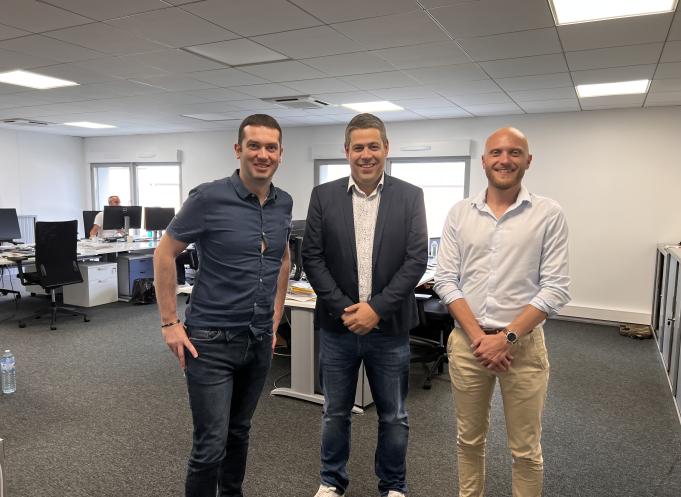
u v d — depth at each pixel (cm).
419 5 267
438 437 266
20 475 221
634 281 548
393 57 366
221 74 425
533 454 164
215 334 156
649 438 268
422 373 371
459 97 502
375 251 175
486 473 229
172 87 479
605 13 276
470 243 167
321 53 359
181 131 806
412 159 667
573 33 308
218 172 800
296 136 734
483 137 616
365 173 170
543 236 159
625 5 265
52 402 304
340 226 178
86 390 325
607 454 250
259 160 152
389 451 185
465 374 169
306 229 186
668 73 396
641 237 542
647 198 538
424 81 438
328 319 183
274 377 355
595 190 558
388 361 180
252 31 312
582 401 322
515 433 165
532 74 407
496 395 323
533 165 585
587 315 562
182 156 823
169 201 866
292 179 743
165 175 866
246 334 162
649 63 371
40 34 322
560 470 234
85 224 721
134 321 515
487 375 168
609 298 559
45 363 379
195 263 542
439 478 225
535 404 161
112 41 336
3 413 288
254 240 159
